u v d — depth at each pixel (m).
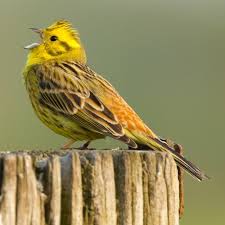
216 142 27.11
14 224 9.68
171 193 10.74
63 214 10.07
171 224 10.74
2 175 9.71
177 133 27.14
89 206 10.21
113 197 10.34
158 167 10.65
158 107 28.23
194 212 23.80
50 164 9.98
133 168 10.49
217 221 23.19
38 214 9.82
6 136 24.53
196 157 26.64
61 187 10.06
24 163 9.76
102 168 10.28
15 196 9.70
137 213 10.49
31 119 25.52
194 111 28.20
